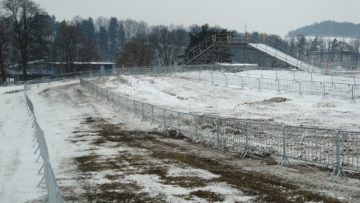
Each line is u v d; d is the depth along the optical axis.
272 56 68.06
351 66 63.22
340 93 39.41
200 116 23.50
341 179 14.27
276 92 43.06
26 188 14.13
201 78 56.94
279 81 47.62
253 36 77.12
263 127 20.89
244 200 12.16
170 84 53.31
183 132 24.67
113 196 12.88
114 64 122.56
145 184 14.14
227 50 88.00
